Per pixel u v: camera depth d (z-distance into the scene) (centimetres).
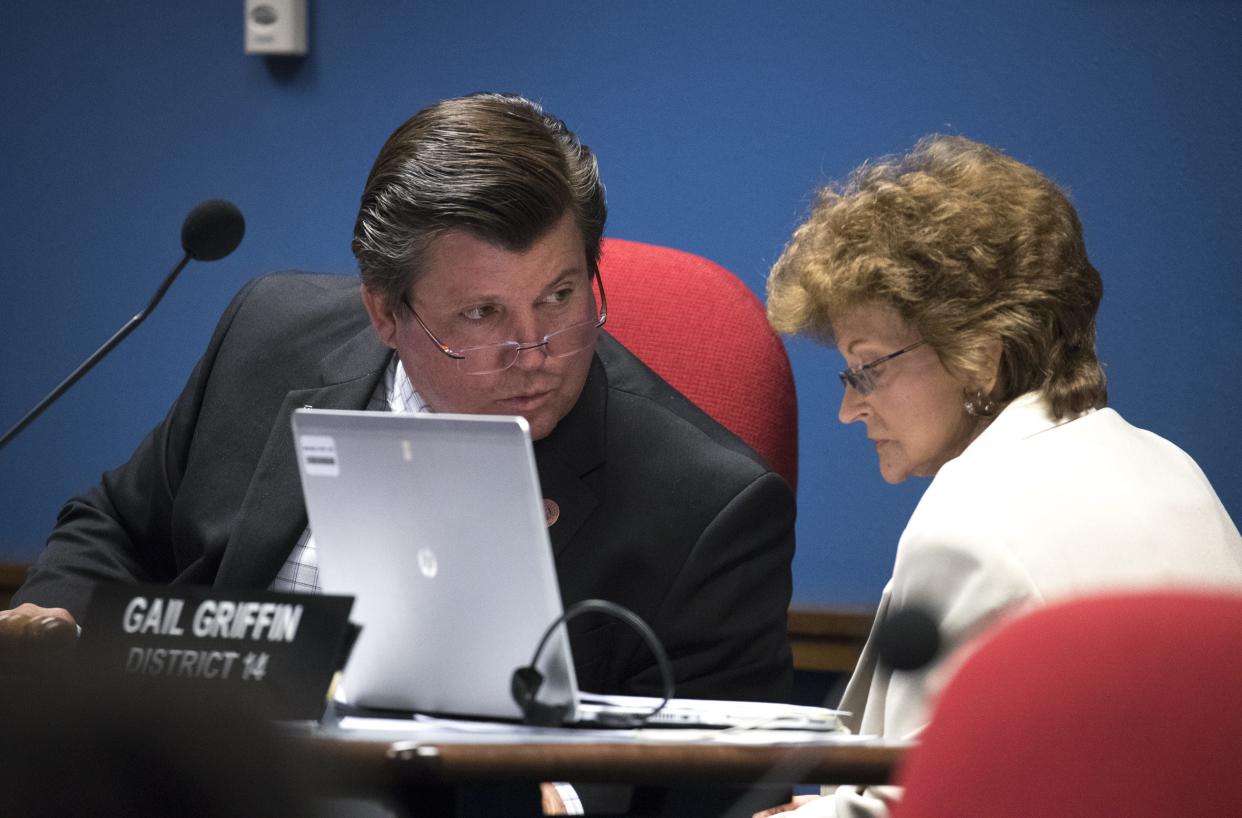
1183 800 197
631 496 620
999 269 562
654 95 1037
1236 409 952
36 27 1133
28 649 498
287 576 635
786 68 1011
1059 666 204
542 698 430
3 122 1141
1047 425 552
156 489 715
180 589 434
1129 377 969
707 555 609
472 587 441
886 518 1008
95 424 1130
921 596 505
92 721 134
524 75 1059
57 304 1135
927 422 584
